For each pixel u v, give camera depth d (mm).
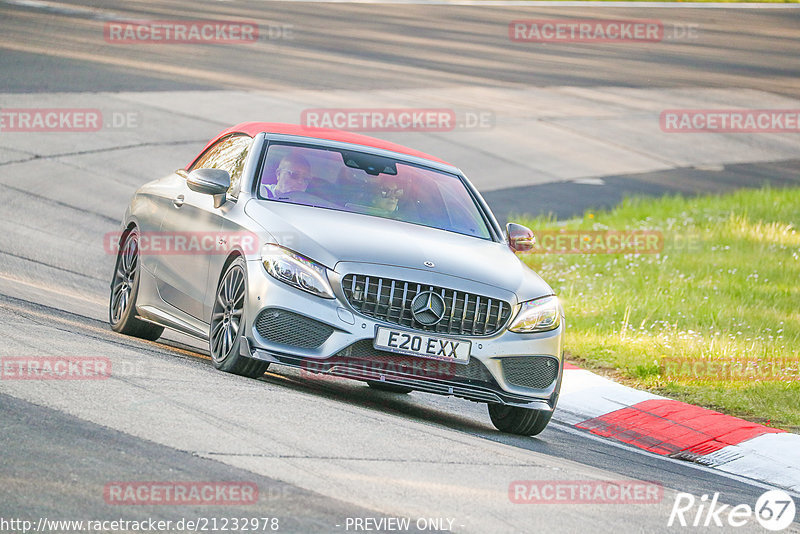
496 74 84688
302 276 19234
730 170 68188
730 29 118875
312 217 20688
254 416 16641
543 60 92875
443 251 20531
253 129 24000
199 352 24797
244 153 22953
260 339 19297
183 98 62750
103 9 88750
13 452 13328
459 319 19609
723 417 24375
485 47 95625
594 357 30047
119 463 13477
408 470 15180
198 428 15461
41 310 24891
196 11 94688
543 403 20328
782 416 25750
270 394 18453
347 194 22109
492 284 20047
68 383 16922
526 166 61938
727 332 33094
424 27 101562
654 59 99125
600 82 87125
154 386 17578
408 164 23875
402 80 77562
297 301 19109
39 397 15867
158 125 56562
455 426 20531
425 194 23000
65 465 13133
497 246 22375
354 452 15602
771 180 66562
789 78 96562
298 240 19719
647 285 38906
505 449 18344
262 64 76250
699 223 51750
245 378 19750
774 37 116500
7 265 32188
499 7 118250
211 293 21219
